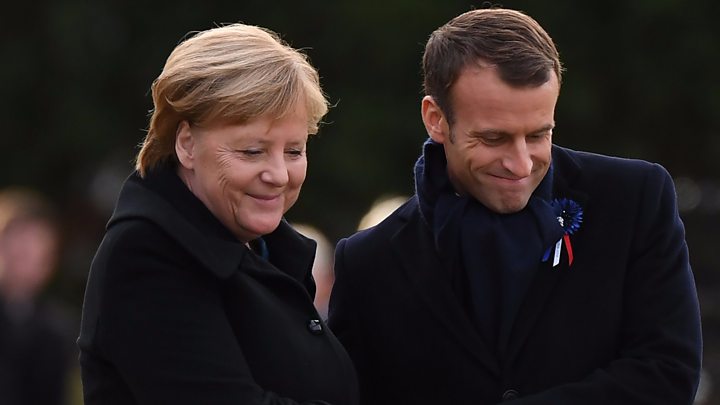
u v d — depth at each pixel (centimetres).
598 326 1190
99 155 4234
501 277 1186
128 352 1057
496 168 1144
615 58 3934
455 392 1213
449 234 1204
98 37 4109
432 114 1191
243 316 1109
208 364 1062
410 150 3966
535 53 1121
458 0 3881
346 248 1290
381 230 1280
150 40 4122
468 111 1134
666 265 1191
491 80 1116
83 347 1094
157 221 1075
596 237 1201
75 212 4669
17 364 2267
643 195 1209
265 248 1198
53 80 4159
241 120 1073
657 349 1170
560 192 1212
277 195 1102
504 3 3875
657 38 3944
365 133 3906
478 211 1201
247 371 1079
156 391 1058
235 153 1084
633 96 3975
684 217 4266
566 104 3838
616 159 1238
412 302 1237
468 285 1217
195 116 1083
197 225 1099
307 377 1120
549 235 1178
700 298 4047
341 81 3997
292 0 3978
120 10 4109
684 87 3953
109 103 4203
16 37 4191
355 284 1270
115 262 1066
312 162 3928
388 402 1261
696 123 4044
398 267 1253
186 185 1124
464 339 1205
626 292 1198
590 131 4047
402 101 3959
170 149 1114
